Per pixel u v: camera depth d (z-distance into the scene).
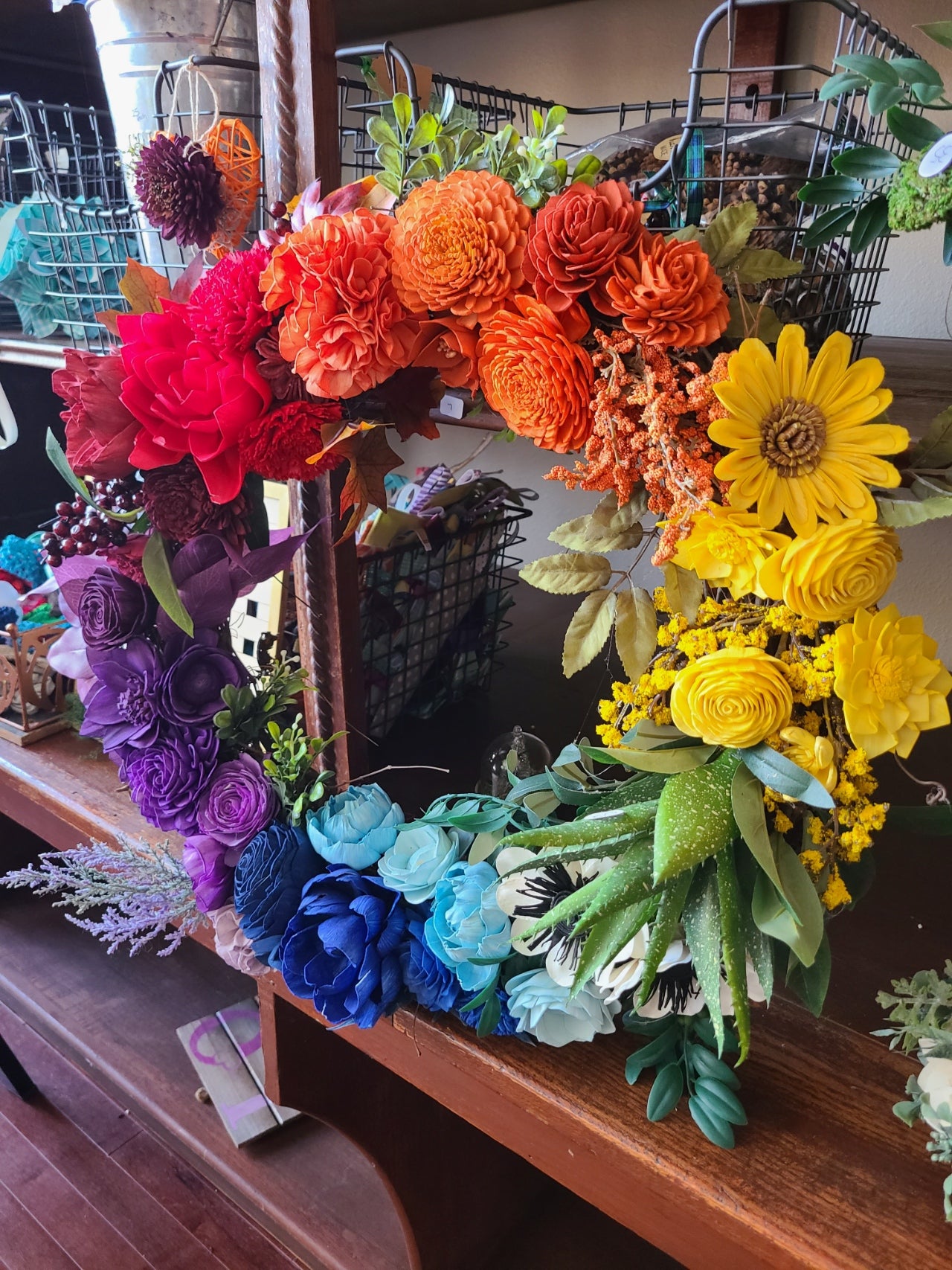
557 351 0.41
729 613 0.47
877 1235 0.46
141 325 0.49
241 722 0.66
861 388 0.40
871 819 0.45
